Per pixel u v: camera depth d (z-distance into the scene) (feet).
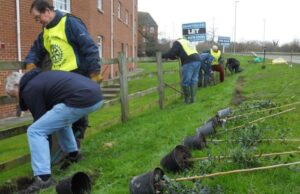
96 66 18.24
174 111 32.91
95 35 66.18
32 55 19.11
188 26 59.36
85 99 15.80
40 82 15.83
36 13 18.13
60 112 15.72
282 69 76.43
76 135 20.61
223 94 43.42
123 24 97.66
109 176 16.81
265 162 16.19
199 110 32.09
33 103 15.83
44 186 15.58
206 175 14.70
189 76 37.81
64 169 18.30
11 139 28.25
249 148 17.44
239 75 72.90
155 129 25.38
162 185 13.34
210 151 17.84
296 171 15.20
